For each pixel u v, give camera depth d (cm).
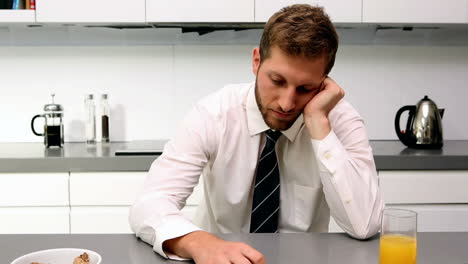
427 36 255
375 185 116
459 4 228
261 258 86
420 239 104
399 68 262
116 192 211
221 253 87
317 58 100
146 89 260
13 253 94
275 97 106
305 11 102
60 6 221
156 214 102
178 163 119
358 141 124
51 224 211
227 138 127
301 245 100
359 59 261
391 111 264
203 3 224
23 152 222
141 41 252
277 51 100
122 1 222
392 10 227
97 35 251
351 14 227
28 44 250
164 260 93
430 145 231
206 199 142
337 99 115
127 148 232
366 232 107
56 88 257
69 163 209
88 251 87
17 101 256
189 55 259
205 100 133
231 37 252
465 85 265
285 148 129
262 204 125
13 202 209
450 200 216
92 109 249
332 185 112
